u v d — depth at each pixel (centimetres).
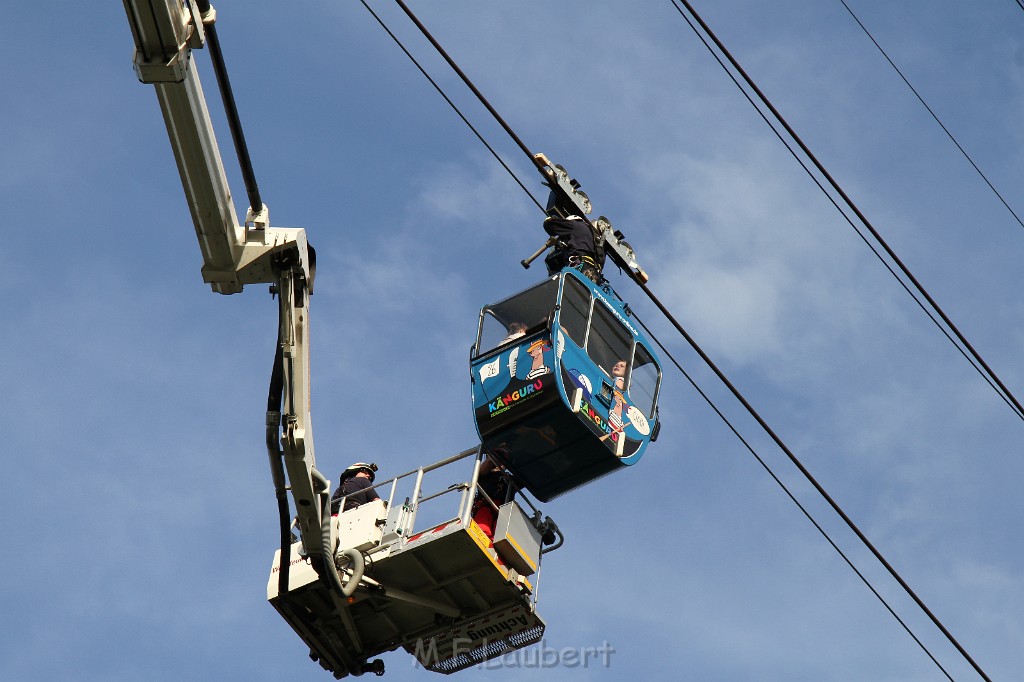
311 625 4000
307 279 3384
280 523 3469
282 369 3350
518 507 4056
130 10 2792
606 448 4300
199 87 2981
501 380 4306
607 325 4469
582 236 4622
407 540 3888
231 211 3275
